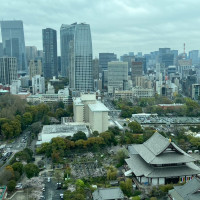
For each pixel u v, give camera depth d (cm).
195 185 19500
